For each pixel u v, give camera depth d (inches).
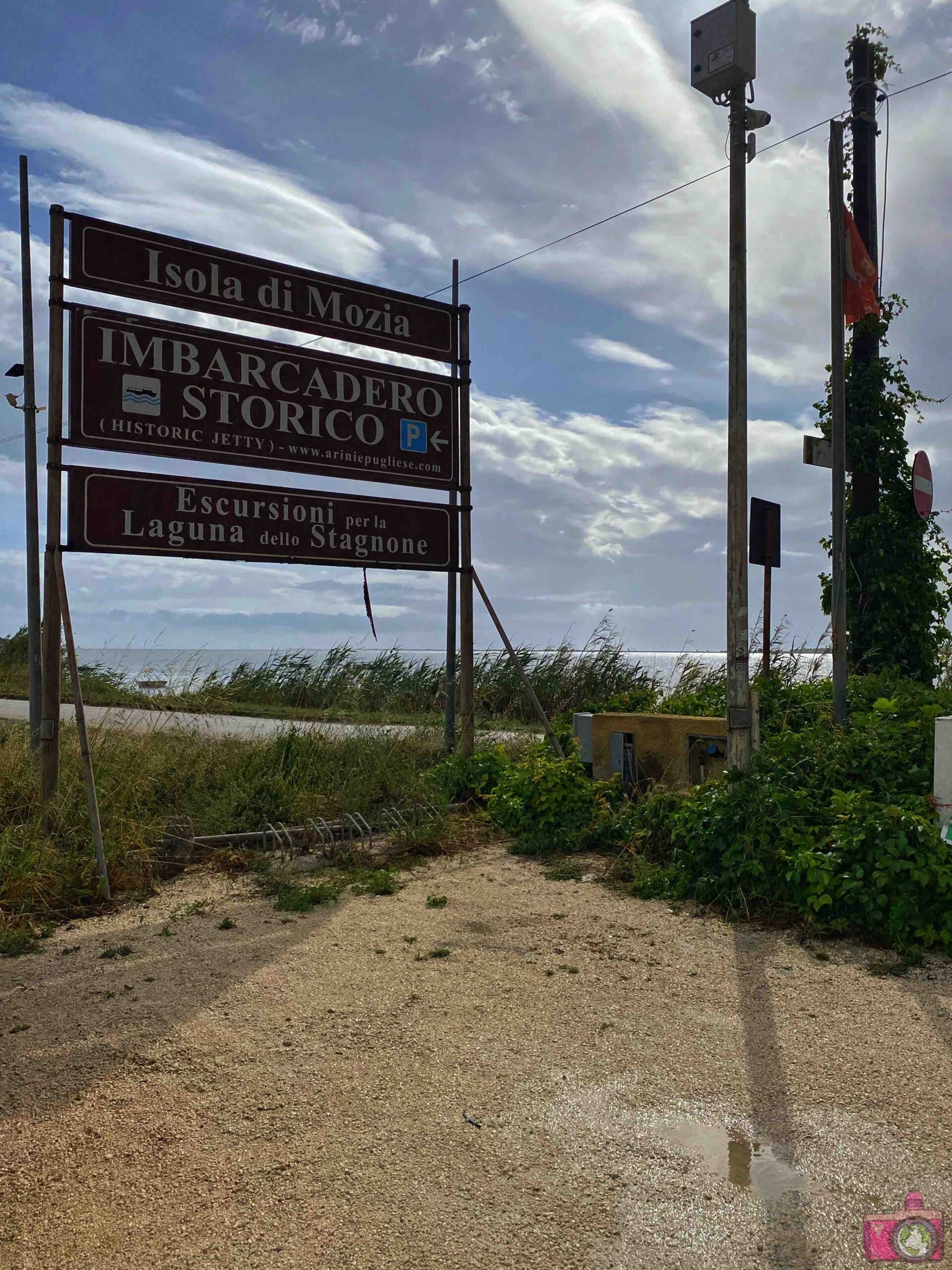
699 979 184.9
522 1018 166.2
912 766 265.6
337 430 348.8
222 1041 157.8
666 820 276.2
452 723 430.3
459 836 312.8
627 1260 101.7
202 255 319.0
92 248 294.7
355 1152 123.1
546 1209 110.7
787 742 284.8
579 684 655.8
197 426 313.0
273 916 232.5
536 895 247.1
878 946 202.7
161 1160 121.6
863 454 469.7
